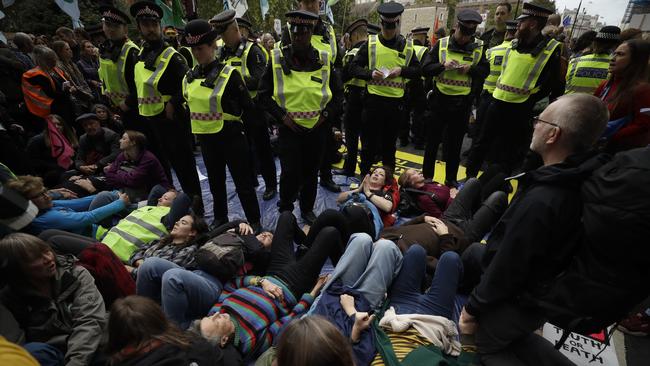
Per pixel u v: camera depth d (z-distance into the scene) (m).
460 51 3.43
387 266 2.09
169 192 3.07
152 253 2.39
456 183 4.05
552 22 4.88
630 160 1.06
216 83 2.55
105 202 2.92
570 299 1.25
